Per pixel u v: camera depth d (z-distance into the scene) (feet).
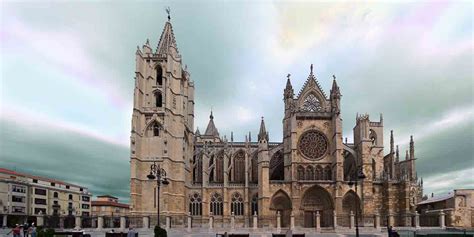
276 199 297.12
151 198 281.54
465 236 134.10
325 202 296.71
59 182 494.18
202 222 307.58
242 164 356.59
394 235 158.20
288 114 316.60
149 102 301.84
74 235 155.84
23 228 213.25
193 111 351.87
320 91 322.55
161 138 291.17
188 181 323.98
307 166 306.14
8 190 398.83
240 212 313.12
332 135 306.76
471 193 275.59
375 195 304.09
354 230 236.63
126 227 248.52
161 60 309.22
